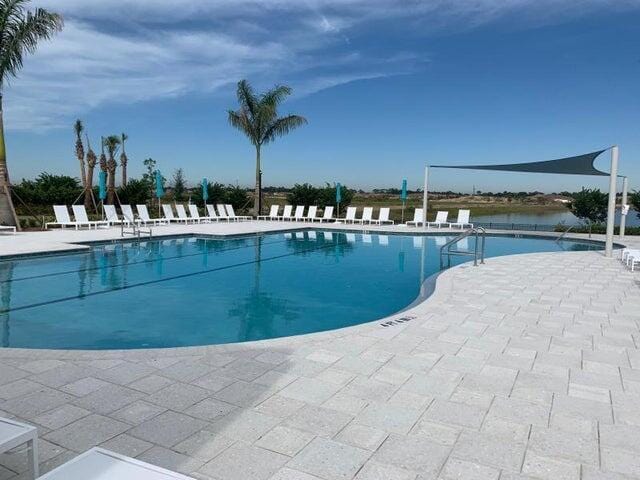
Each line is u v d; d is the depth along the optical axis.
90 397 3.22
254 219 22.94
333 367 3.85
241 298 7.95
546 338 4.76
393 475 2.38
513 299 6.54
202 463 2.45
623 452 2.63
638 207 20.78
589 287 7.48
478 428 2.88
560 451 2.63
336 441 2.70
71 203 23.19
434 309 5.92
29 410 3.02
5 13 13.79
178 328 6.21
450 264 11.29
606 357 4.20
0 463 2.38
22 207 20.03
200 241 14.80
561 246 15.26
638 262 9.80
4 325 6.23
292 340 4.52
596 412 3.12
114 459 1.81
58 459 2.47
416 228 18.34
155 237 14.23
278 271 10.46
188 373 3.66
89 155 23.58
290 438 2.72
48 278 9.08
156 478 1.70
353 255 12.81
